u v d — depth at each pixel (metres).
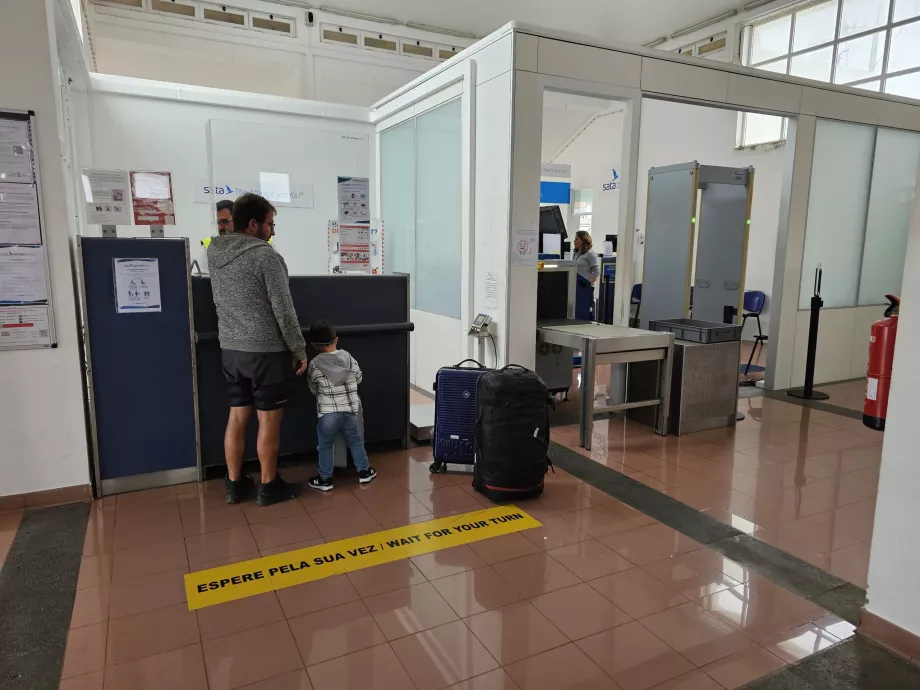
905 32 6.15
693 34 8.24
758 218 7.70
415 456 3.74
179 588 2.27
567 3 8.06
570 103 9.32
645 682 1.80
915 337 1.85
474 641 1.98
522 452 3.02
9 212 2.71
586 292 5.91
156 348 3.10
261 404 2.91
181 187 5.37
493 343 4.26
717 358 4.27
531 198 4.04
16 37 2.64
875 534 1.98
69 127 4.14
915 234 1.85
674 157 8.77
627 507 3.03
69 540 2.62
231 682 1.78
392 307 3.66
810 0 6.88
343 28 7.73
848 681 1.81
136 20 6.68
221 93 5.38
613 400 4.73
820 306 5.12
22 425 2.86
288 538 2.66
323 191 5.91
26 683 1.77
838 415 4.74
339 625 2.05
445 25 8.26
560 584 2.32
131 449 3.11
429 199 5.06
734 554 2.58
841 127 5.40
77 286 2.97
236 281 2.80
